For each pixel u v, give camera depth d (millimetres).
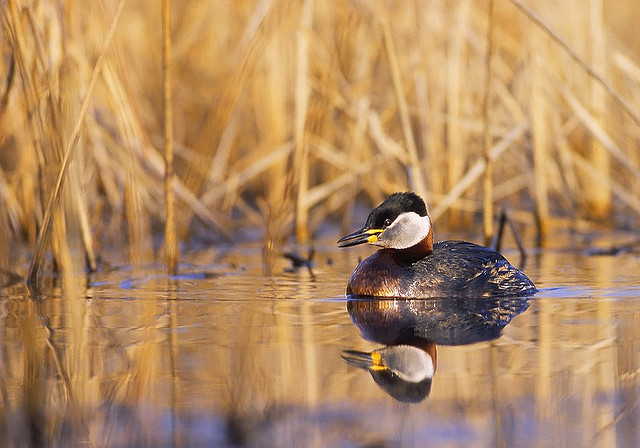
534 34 16719
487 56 15000
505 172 20438
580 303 11125
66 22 13719
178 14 20625
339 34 17406
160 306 10992
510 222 15656
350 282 11992
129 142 15188
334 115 19312
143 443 6438
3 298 11555
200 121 20656
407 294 11742
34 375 7941
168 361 8305
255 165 17688
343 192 19547
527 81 17703
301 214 17250
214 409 7094
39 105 12820
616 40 19938
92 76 12383
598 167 18250
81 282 12930
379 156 17969
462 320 10203
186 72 21062
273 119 17844
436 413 6980
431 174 17906
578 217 18891
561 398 7254
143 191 15953
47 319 10195
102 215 17594
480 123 17781
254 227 19516
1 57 14055
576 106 16250
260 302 11336
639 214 18984
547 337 9203
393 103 18219
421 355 8523
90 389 7566
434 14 17641
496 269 12344
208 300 11453
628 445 6340
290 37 17750
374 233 12547
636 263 14484
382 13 16938
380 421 6805
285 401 7227
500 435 6547
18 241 15164
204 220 17516
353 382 7711
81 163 14023
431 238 12789
